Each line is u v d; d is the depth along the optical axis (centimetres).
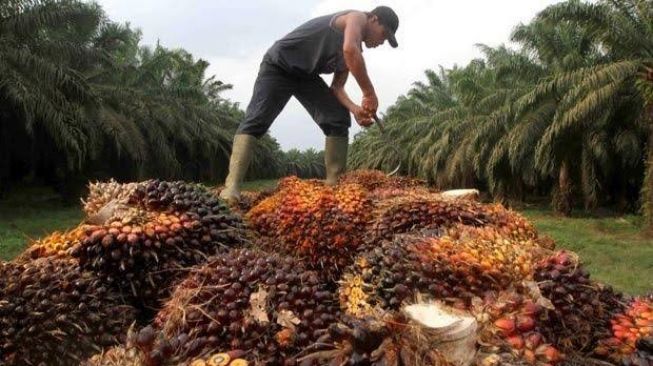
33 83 1803
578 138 1986
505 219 275
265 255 202
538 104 1897
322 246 272
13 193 2514
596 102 1599
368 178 418
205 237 239
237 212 301
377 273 207
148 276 225
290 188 311
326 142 361
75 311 203
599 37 1612
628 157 2019
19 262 228
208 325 174
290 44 332
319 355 153
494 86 2395
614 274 1103
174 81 3372
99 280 220
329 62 336
